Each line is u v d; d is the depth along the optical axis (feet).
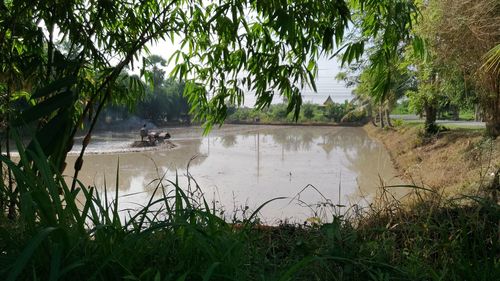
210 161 52.85
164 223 3.75
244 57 7.74
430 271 4.12
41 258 3.37
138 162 50.83
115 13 7.86
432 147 46.37
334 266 4.43
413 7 7.29
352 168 46.26
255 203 23.57
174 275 3.58
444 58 24.94
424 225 5.04
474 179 20.16
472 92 30.53
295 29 6.86
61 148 4.96
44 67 8.30
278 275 4.05
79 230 3.54
